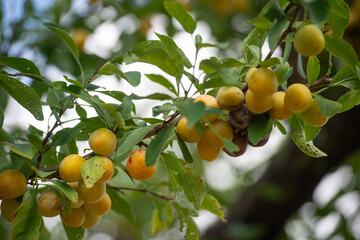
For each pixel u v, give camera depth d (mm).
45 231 941
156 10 1429
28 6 1242
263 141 781
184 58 800
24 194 782
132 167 786
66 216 814
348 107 789
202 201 893
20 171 810
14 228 767
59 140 836
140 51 810
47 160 882
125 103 807
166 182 962
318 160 1369
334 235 1375
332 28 770
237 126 754
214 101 757
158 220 1016
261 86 727
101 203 813
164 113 810
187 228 953
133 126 804
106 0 1382
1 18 1188
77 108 896
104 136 778
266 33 755
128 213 934
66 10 1330
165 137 751
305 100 737
